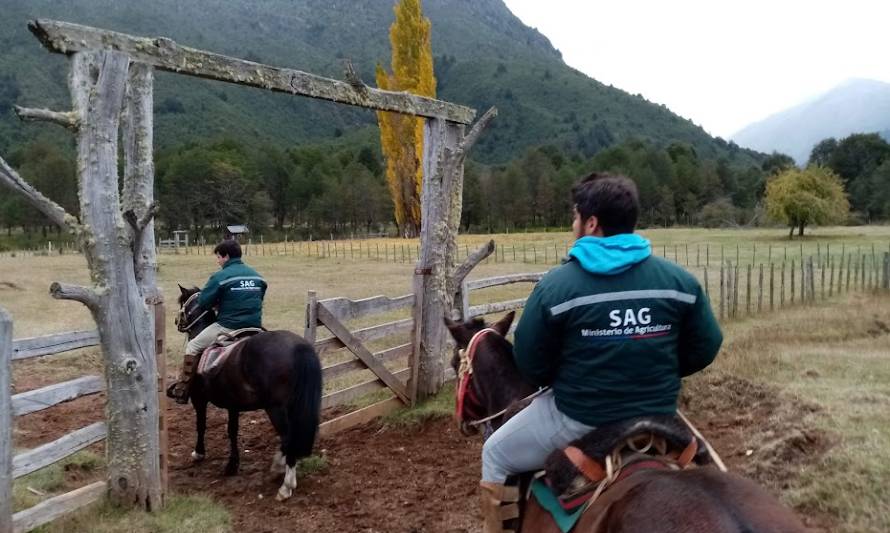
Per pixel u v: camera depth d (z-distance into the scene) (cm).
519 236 6194
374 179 8600
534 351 273
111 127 520
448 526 567
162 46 554
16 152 8469
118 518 540
